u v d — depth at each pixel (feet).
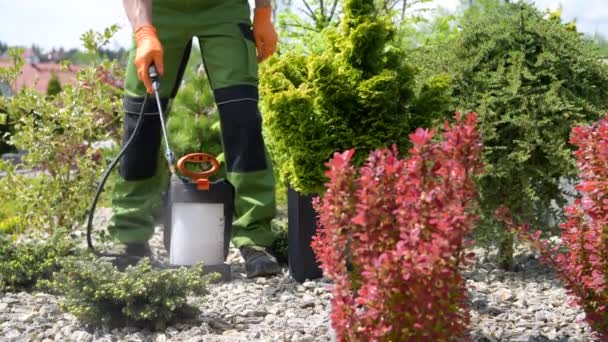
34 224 21.77
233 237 16.92
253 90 16.10
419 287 7.82
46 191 21.62
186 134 24.06
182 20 15.85
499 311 13.07
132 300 12.00
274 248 17.78
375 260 7.86
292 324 12.39
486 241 15.67
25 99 21.42
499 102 15.51
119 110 22.79
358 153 14.28
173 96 16.58
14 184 21.74
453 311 8.36
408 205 8.00
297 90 14.16
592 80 16.35
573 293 10.30
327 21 28.53
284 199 22.72
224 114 16.01
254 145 16.12
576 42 16.46
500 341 11.37
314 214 15.40
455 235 7.84
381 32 14.12
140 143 16.44
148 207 16.85
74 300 12.25
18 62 21.67
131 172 16.61
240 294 14.62
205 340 11.43
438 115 14.56
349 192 8.27
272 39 16.78
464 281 8.54
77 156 21.89
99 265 12.60
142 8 15.46
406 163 8.51
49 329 12.19
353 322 8.22
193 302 12.82
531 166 15.48
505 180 15.60
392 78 13.94
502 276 15.83
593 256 9.91
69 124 21.56
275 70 15.05
